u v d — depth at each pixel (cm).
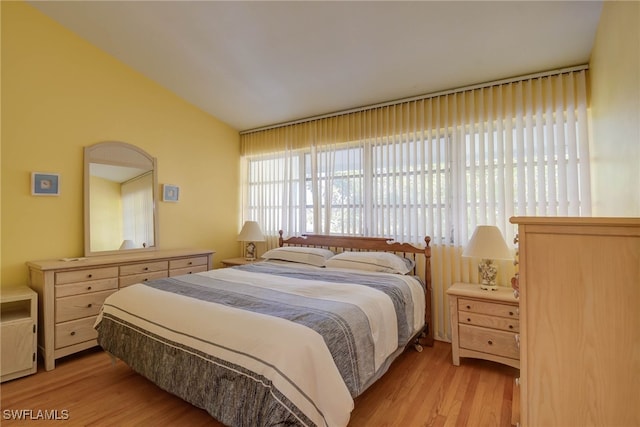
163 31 278
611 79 184
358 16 231
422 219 323
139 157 346
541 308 110
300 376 136
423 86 312
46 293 245
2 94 256
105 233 315
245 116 424
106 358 268
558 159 263
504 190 285
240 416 142
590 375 104
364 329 180
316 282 247
